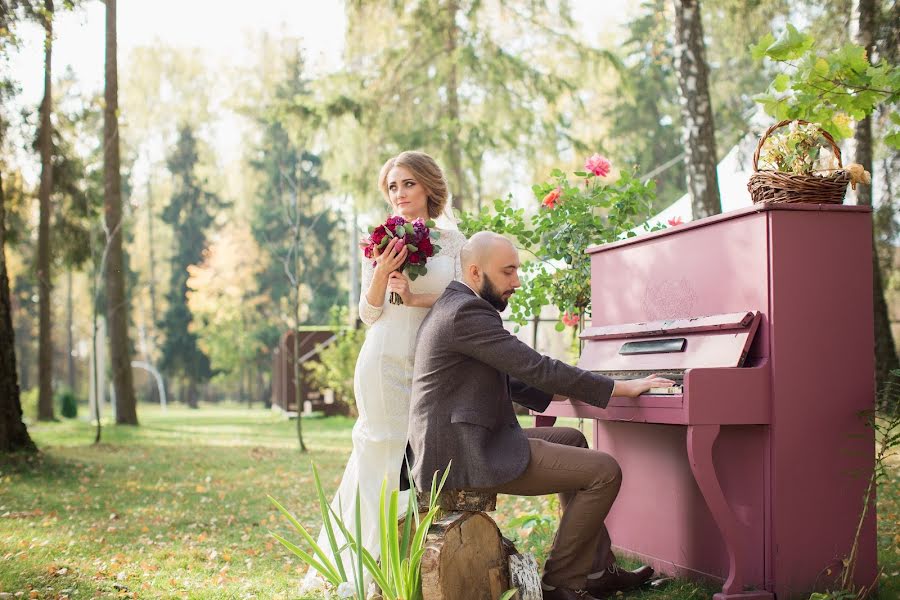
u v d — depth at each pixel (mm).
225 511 5977
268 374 40656
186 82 39219
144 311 42281
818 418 3031
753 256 3117
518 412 14867
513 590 2709
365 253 3549
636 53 26172
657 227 5699
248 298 36219
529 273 5805
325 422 16984
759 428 3051
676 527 3543
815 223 3084
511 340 2971
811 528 3006
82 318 46219
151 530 5145
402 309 3537
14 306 44406
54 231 17078
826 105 3801
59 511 5746
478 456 2906
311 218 34875
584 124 23594
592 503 2980
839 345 3066
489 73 15648
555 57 16359
